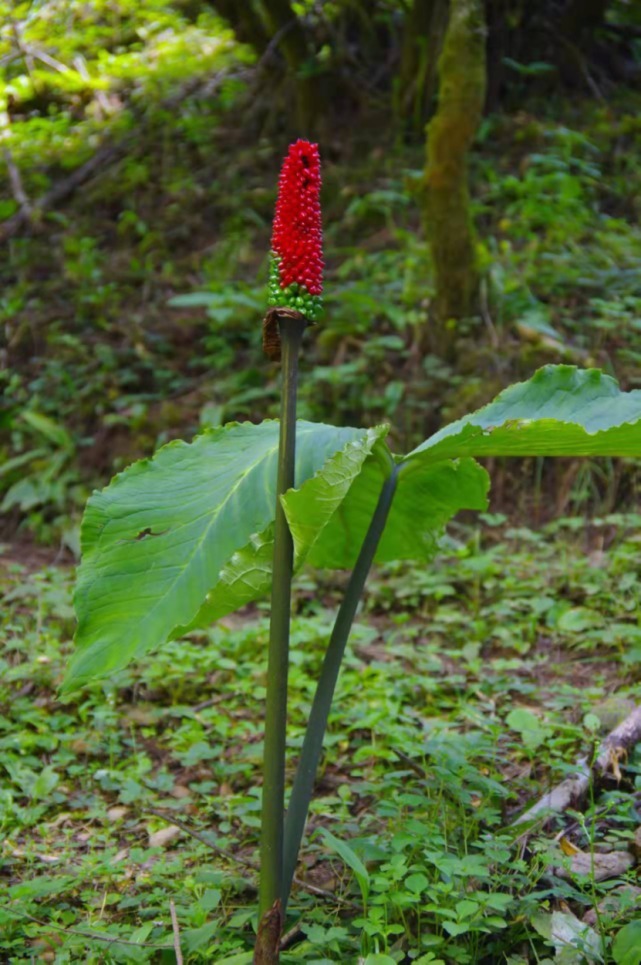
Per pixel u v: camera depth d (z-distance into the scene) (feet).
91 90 32.94
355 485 8.96
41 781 10.78
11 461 23.29
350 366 22.25
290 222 6.96
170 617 7.27
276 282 7.04
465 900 7.45
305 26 30.99
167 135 31.58
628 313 22.04
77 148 32.04
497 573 17.83
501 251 24.61
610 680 14.03
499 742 11.56
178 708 13.05
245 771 11.42
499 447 7.89
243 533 7.50
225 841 9.68
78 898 9.27
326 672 7.64
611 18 32.40
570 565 17.69
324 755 11.89
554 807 9.32
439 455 8.03
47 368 24.85
